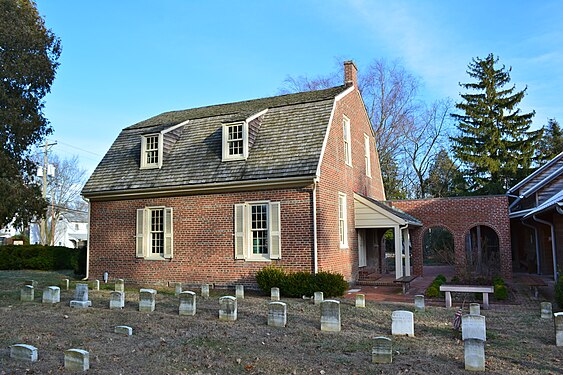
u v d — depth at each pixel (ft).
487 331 32.09
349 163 66.85
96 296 48.75
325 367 23.67
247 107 68.74
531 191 79.61
